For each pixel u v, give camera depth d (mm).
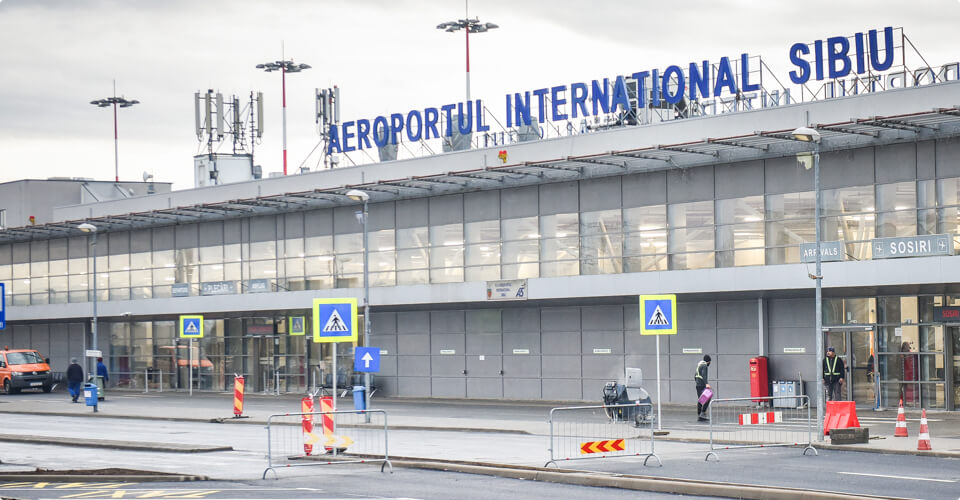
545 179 43188
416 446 26203
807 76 36719
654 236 40188
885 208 34594
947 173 33375
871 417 32906
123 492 17828
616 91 40938
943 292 34406
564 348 43656
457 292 44781
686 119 38438
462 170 45125
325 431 22297
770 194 37250
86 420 38844
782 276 35688
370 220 49594
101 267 62531
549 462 20703
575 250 42531
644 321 26969
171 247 58750
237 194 54375
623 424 27625
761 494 16719
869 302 36000
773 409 29359
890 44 35125
